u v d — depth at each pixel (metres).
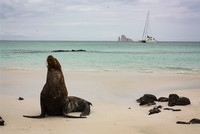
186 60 40.12
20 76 21.16
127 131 7.79
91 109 10.67
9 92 14.26
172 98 11.69
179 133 7.54
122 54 54.88
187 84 17.88
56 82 9.44
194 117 9.48
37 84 17.05
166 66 31.30
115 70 26.67
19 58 42.75
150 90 15.51
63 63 34.50
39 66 30.41
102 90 15.17
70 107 10.05
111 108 10.89
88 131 7.76
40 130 7.78
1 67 29.23
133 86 16.72
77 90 15.10
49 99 9.36
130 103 11.99
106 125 8.39
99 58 43.47
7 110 10.33
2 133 7.45
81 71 25.44
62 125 8.34
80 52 62.22
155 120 9.03
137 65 32.38
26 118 9.18
